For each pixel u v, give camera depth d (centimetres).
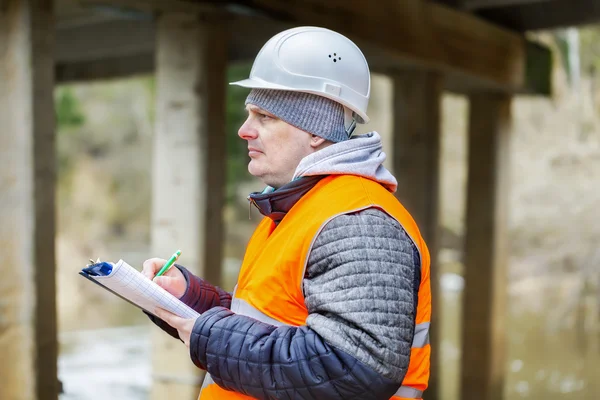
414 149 482
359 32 387
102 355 833
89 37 520
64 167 2136
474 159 582
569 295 1162
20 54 285
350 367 131
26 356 284
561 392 746
